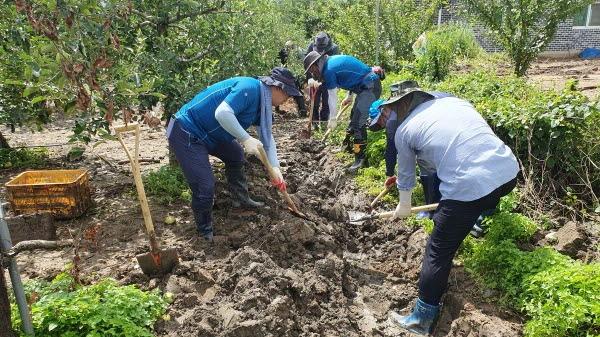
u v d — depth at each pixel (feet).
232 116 14.58
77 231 17.35
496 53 49.85
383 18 44.39
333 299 13.65
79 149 18.85
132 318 11.47
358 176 22.67
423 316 13.00
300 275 14.28
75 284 12.51
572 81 23.76
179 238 16.56
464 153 12.14
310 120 27.86
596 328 11.27
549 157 19.02
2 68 17.92
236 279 13.55
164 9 20.21
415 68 39.88
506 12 32.91
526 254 13.69
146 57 19.38
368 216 17.22
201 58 21.99
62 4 9.26
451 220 12.16
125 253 15.62
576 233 15.35
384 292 14.69
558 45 61.36
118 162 25.91
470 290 13.89
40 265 14.94
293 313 12.50
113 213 18.76
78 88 9.37
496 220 15.56
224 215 17.99
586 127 18.69
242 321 11.81
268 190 20.10
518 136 19.38
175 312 12.28
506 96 23.70
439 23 55.11
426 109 12.92
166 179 20.83
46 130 34.65
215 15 21.75
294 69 38.73
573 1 31.09
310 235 15.81
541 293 12.25
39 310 10.84
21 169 25.09
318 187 22.07
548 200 18.47
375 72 22.75
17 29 14.57
